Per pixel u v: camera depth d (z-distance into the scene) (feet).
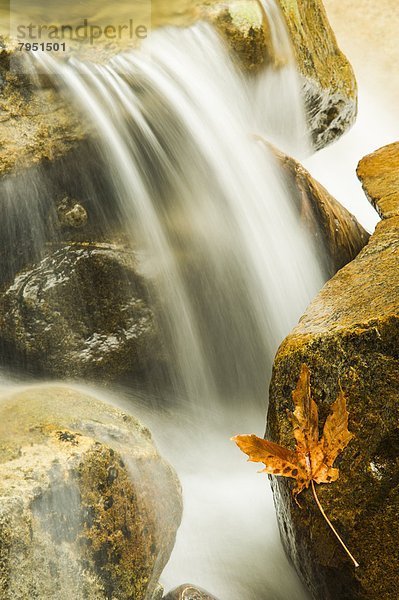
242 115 17.47
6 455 8.64
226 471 13.47
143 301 14.24
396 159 16.66
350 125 23.76
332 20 33.14
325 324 10.68
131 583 9.02
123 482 9.17
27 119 13.44
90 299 13.88
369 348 9.95
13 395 10.23
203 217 15.24
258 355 15.52
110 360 14.03
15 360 13.64
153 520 9.50
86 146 14.05
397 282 11.13
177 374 14.96
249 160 16.14
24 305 13.46
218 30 16.53
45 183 13.76
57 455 8.75
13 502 8.07
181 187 15.26
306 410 10.07
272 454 10.03
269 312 15.51
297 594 11.10
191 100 15.65
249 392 15.52
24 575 7.98
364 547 9.70
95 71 14.38
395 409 9.75
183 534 11.74
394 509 9.65
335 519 9.83
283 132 20.25
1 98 13.24
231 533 11.87
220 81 16.57
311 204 15.69
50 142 13.61
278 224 15.72
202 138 15.67
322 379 10.19
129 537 9.09
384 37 32.63
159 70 15.23
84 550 8.56
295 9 19.44
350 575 9.78
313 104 20.98
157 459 9.89
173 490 10.03
